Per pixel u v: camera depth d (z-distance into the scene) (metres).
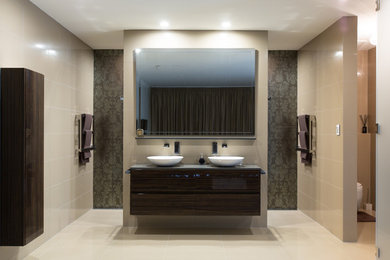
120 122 5.41
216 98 4.35
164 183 3.88
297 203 5.40
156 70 4.36
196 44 4.34
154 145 4.34
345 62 3.78
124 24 4.11
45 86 3.69
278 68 5.39
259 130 4.32
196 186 3.88
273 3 3.42
